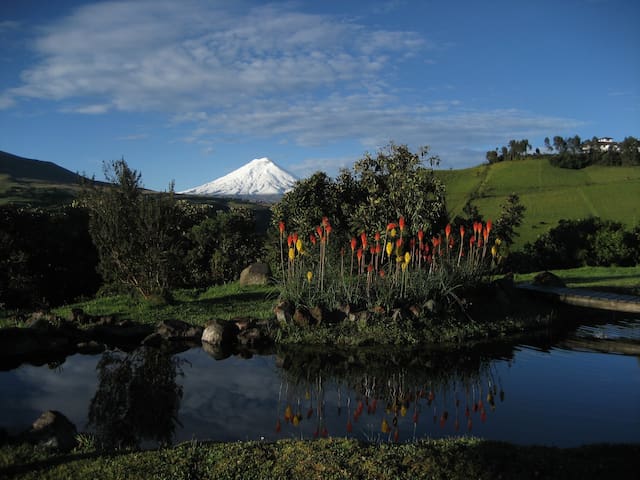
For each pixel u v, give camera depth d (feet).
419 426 20.48
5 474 14.76
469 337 36.37
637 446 16.53
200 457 15.81
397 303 38.14
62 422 18.49
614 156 308.19
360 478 14.42
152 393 24.57
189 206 119.55
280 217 63.10
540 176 287.69
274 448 16.53
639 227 121.60
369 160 60.03
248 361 30.78
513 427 20.35
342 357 31.58
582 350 33.81
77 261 78.23
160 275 51.26
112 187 51.72
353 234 56.95
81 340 35.09
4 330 32.07
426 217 54.29
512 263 111.04
